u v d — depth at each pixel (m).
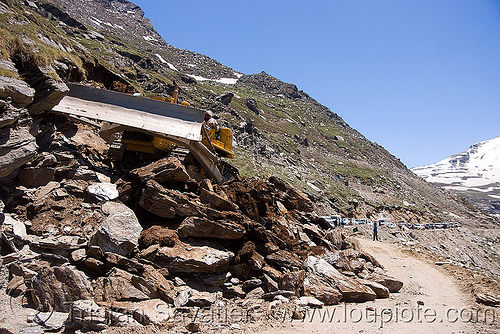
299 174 50.47
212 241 9.82
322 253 12.17
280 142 66.00
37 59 10.52
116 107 11.40
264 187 12.74
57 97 10.58
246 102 83.50
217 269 8.96
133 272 7.95
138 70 58.84
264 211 12.45
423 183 105.12
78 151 11.45
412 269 15.04
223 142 15.45
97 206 9.44
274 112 94.75
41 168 9.63
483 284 13.09
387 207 54.56
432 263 16.86
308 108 127.19
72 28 63.38
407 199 67.56
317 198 41.75
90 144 13.12
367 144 112.81
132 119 11.20
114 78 21.58
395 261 16.31
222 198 10.62
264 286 9.34
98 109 11.29
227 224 9.77
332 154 82.81
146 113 11.35
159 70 76.31
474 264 37.09
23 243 7.95
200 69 143.25
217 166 14.45
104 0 171.12
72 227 8.73
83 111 11.16
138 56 71.06
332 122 121.38
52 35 15.68
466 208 94.81
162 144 12.12
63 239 8.20
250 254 9.76
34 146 8.72
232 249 10.04
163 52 143.25
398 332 7.98
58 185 9.73
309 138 85.25
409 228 39.97
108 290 7.34
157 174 10.25
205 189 10.93
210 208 10.06
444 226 48.66
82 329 6.43
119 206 9.55
